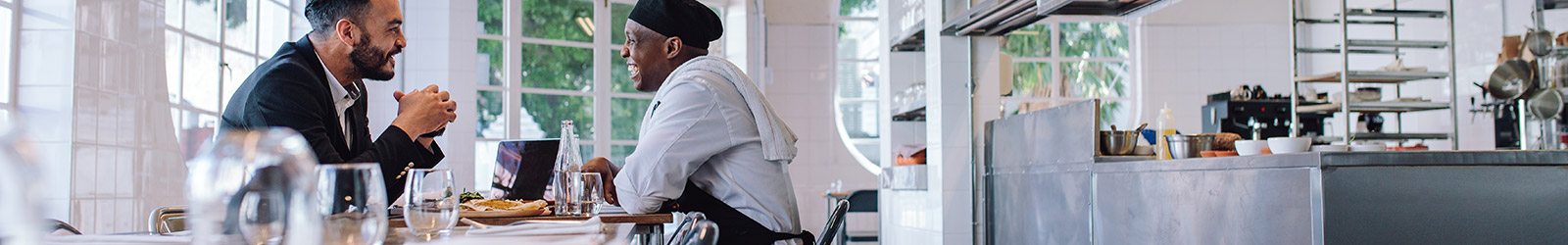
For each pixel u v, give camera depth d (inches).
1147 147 164.4
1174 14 366.3
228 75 188.4
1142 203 142.4
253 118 77.4
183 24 169.9
